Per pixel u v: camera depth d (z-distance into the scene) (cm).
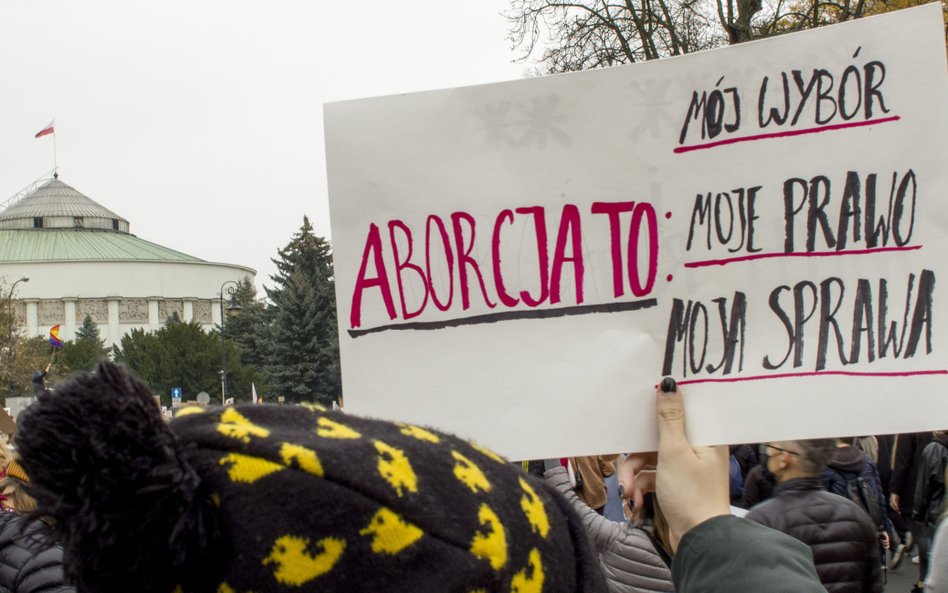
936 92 175
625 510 379
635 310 181
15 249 12419
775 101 179
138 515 84
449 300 184
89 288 11844
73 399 84
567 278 182
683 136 181
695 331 179
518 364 182
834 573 344
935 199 175
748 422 177
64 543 89
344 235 185
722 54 179
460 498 96
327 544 88
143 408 85
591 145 182
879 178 177
